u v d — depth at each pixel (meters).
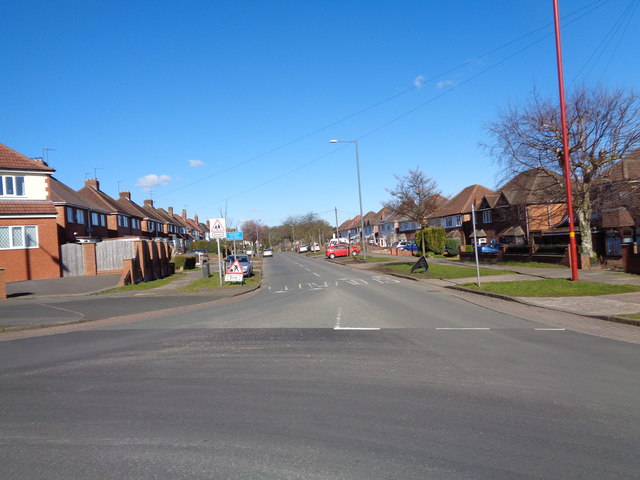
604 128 24.75
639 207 26.77
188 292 20.84
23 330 12.03
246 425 5.00
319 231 106.75
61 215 36.16
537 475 3.86
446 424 4.95
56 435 4.83
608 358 7.62
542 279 19.64
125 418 5.27
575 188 25.86
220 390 6.23
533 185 35.59
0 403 5.88
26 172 29.34
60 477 3.95
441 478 3.83
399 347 8.66
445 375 6.75
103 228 46.03
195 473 3.97
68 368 7.60
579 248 27.02
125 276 24.12
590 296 14.74
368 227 107.94
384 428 4.86
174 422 5.12
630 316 11.00
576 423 4.94
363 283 23.73
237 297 19.56
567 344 8.72
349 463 4.11
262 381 6.61
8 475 3.99
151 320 13.08
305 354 8.22
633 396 5.75
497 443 4.47
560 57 16.81
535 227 44.38
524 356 7.82
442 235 49.94
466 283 20.16
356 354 8.16
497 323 11.21
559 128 25.72
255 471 3.99
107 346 9.34
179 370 7.29
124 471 4.03
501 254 33.22
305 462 4.14
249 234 109.88
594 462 4.07
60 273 28.25
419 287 20.73
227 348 8.83
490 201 53.34
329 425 4.97
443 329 10.48
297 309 14.50
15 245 27.14
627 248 20.62
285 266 45.38
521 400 5.66
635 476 3.83
